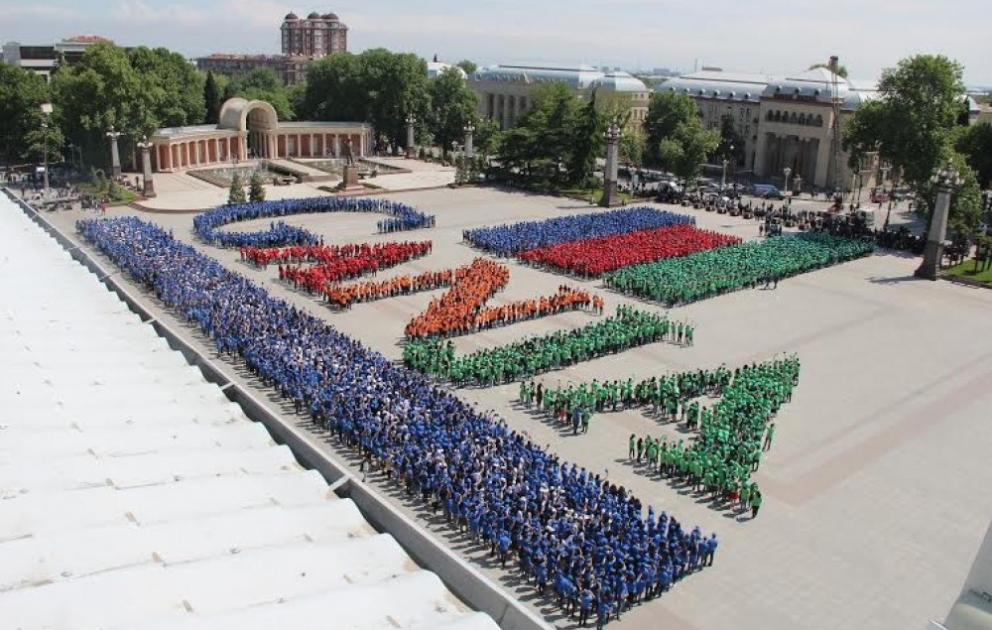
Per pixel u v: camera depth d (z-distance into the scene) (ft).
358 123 540.93
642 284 242.58
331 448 144.97
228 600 52.08
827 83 474.49
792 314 233.76
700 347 203.00
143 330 124.36
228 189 408.87
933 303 250.78
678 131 441.27
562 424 157.69
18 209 241.35
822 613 105.91
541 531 109.91
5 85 427.74
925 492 137.39
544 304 221.87
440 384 174.50
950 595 110.22
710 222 353.10
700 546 114.42
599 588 101.91
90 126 413.59
